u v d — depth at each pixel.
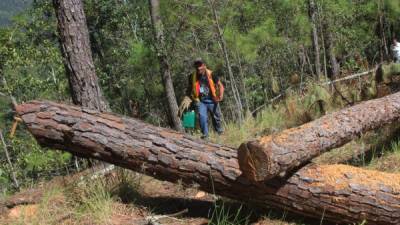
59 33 6.10
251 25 11.62
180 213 4.15
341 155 5.66
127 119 4.34
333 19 13.03
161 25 12.82
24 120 4.16
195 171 4.04
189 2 10.50
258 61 12.60
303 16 11.75
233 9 10.62
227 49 10.95
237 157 3.72
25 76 13.43
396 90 7.66
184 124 8.02
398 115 5.20
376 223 3.63
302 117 8.07
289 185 3.78
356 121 4.65
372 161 5.20
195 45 12.47
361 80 9.27
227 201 4.44
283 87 12.24
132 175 5.01
